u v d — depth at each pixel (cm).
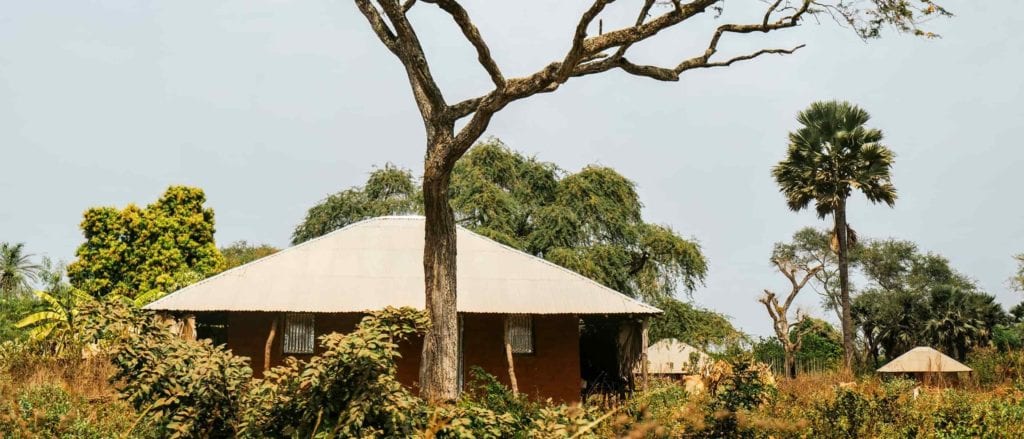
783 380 2311
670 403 1184
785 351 4291
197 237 4375
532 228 4225
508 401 1281
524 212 4228
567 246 4031
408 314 698
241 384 717
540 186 4328
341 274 2378
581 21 1245
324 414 652
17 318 3697
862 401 1129
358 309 2270
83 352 2169
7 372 1919
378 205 4575
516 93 1297
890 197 3859
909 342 5238
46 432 1031
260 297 2280
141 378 713
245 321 2378
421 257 2453
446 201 1379
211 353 737
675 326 4112
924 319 5172
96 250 4209
